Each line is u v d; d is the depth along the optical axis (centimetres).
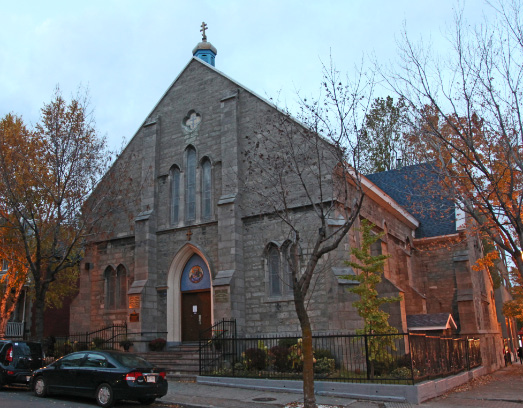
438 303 3020
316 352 1909
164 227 2628
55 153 2180
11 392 1728
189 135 2675
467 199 1936
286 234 2250
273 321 2209
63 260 2080
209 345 2061
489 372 2820
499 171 1752
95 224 2473
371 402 1531
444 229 3152
